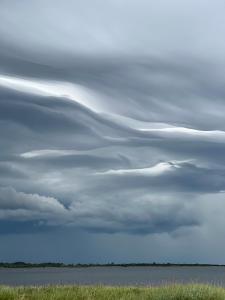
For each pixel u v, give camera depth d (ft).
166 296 67.05
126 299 67.15
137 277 409.69
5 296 67.05
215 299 66.28
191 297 66.49
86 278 389.39
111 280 316.40
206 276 439.63
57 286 80.53
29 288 76.95
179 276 437.58
